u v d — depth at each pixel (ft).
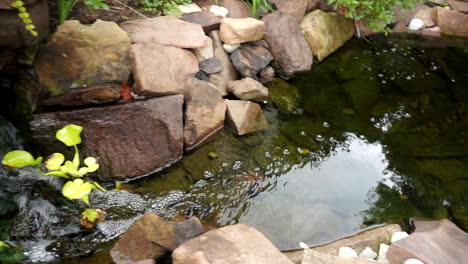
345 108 12.17
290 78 12.98
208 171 9.41
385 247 8.12
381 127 11.64
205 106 10.14
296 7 14.01
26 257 7.13
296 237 8.38
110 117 8.87
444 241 7.98
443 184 10.10
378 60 14.64
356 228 8.79
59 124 8.53
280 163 9.98
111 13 10.77
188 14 11.76
